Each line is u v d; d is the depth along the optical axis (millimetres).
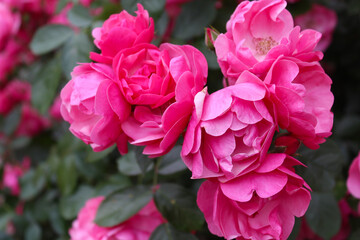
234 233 453
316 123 438
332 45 764
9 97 882
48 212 742
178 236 528
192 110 445
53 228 770
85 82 449
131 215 535
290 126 444
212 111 431
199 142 431
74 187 667
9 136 878
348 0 762
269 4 462
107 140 460
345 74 780
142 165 481
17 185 834
